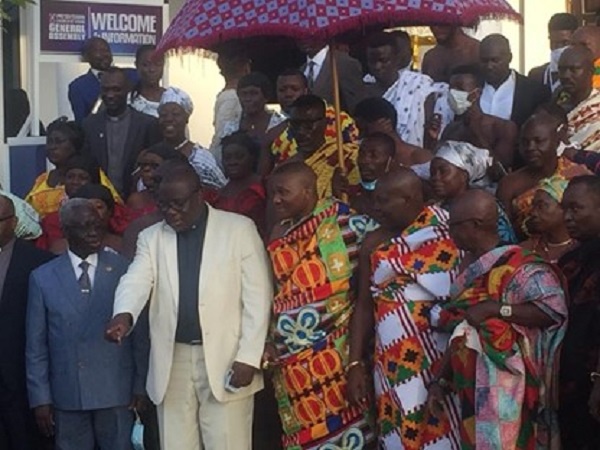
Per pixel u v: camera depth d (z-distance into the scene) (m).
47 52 9.80
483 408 5.89
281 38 7.54
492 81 8.03
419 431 6.27
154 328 6.74
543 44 11.38
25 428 7.23
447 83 8.53
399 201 6.36
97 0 9.92
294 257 6.66
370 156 6.89
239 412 6.73
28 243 7.43
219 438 6.68
